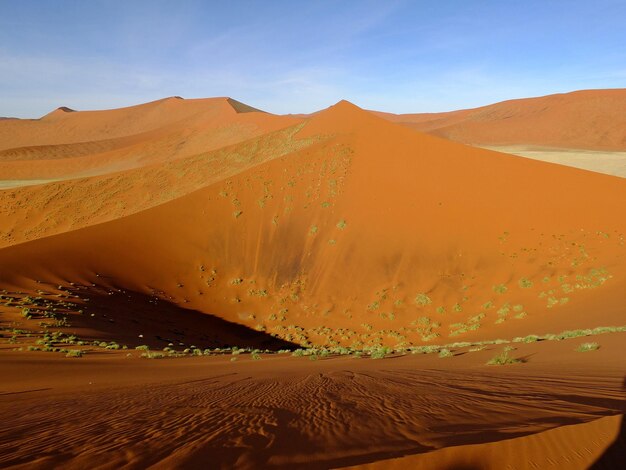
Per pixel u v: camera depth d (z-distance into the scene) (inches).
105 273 1439.5
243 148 3181.6
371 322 1284.4
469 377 353.7
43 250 1448.1
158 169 3193.9
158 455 158.4
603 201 1508.4
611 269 1215.6
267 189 1886.1
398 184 1796.3
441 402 237.8
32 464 152.9
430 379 351.6
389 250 1521.9
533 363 436.1
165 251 1616.6
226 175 2800.2
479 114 6427.2
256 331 1328.7
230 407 253.8
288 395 293.4
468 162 1838.1
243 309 1438.2
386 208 1689.2
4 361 574.2
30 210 2812.5
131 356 735.7
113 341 899.4
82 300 1179.3
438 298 1320.1
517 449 138.9
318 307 1395.2
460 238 1504.7
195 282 1534.2
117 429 206.5
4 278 1199.6
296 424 199.5
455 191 1702.8
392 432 174.1
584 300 1107.3
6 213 2787.9
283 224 1724.9
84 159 4909.0
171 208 1802.4
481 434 155.9
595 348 502.3
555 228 1451.8
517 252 1402.6
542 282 1259.8
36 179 4355.3
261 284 1530.5
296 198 1828.2
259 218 1761.8
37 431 209.9
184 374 504.1
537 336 827.4
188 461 149.0
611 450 138.4
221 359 745.0
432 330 1187.9
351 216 1689.2
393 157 1958.7
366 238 1587.1
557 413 188.7
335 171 1930.4
